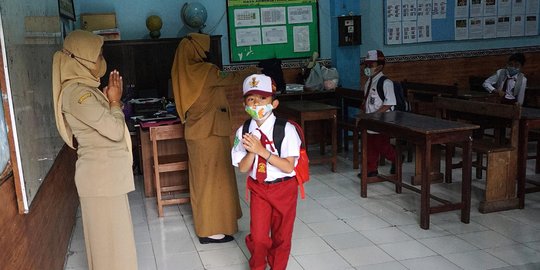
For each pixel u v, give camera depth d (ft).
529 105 21.63
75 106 7.77
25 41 7.96
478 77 23.00
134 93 18.28
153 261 10.86
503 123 14.98
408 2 22.45
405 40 22.70
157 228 12.85
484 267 9.97
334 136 17.42
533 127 13.07
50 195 9.56
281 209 8.86
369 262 10.39
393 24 22.43
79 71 7.98
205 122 11.30
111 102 8.31
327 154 20.08
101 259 8.43
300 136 8.85
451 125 12.28
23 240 7.07
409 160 18.63
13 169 6.70
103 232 8.35
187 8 19.07
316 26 21.53
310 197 14.85
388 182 16.11
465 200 12.29
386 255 10.69
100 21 18.10
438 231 11.92
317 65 20.75
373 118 13.75
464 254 10.61
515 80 19.30
